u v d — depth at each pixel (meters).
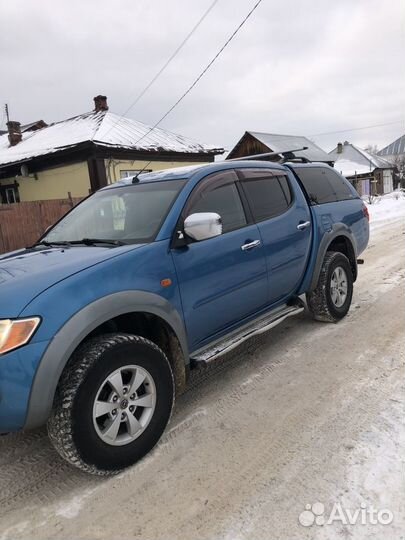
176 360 2.94
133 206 3.31
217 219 2.84
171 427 2.95
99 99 18.09
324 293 4.49
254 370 3.74
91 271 2.46
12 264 2.87
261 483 2.34
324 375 3.54
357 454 2.49
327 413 2.96
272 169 4.14
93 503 2.29
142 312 2.65
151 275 2.69
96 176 14.16
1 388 2.12
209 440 2.77
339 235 4.67
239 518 2.11
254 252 3.48
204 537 2.01
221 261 3.17
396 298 5.45
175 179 3.38
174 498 2.28
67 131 17.16
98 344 2.41
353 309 5.14
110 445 2.42
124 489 2.38
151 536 2.04
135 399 2.55
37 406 2.16
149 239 2.87
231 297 3.28
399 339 4.13
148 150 14.88
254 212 3.67
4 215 10.50
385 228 13.44
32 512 2.27
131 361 2.50
